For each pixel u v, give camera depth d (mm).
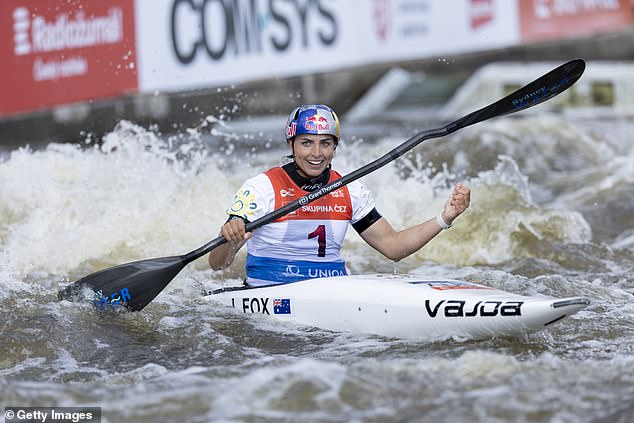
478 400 13516
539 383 14234
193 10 47062
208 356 17312
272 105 55062
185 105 45625
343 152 36188
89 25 45719
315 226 19594
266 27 49688
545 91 21000
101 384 15344
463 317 16969
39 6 46062
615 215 32469
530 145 42656
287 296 19250
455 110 58719
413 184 31594
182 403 13742
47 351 17922
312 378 14430
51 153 33406
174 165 32312
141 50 45750
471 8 56000
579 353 16578
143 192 30266
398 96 63562
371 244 20094
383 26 54031
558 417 12867
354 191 19812
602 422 12703
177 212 29078
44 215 28828
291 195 19484
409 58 54812
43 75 46406
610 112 55219
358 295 18344
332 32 52281
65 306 20406
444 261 27172
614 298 21359
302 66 51062
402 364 15109
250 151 39125
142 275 19984
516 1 57156
